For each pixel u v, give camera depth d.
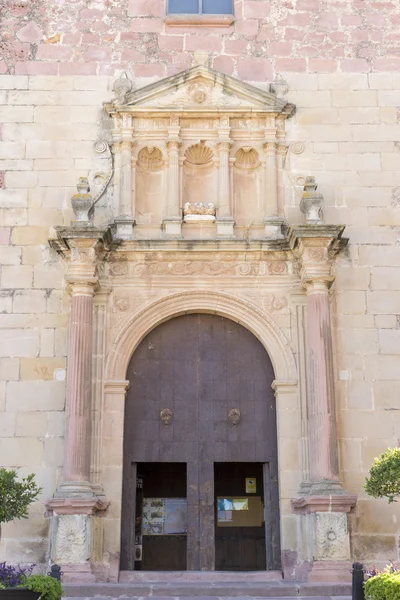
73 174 18.98
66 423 17.03
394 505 17.06
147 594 14.81
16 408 17.50
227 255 18.42
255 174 19.42
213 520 17.62
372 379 17.80
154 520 19.48
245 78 19.77
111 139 19.17
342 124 19.45
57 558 15.71
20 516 13.50
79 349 17.17
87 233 17.42
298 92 19.67
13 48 19.78
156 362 18.48
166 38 19.98
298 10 20.30
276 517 17.56
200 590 14.93
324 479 16.50
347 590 15.03
